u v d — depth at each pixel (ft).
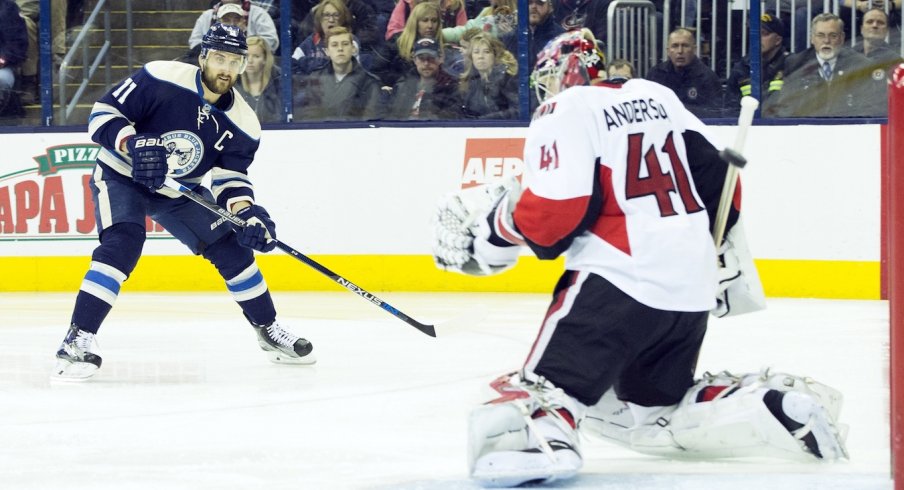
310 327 48.32
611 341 20.71
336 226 62.23
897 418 18.76
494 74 62.39
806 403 21.12
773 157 58.23
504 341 43.62
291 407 30.73
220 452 24.94
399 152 61.62
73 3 64.90
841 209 57.47
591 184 20.57
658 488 19.98
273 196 62.64
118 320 50.85
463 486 20.85
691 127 22.22
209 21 64.59
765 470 21.83
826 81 59.62
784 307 53.67
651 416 22.72
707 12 60.23
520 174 60.70
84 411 30.50
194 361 39.47
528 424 20.17
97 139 35.55
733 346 41.37
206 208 37.19
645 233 20.83
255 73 63.77
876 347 40.78
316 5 63.21
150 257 63.10
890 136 19.06
